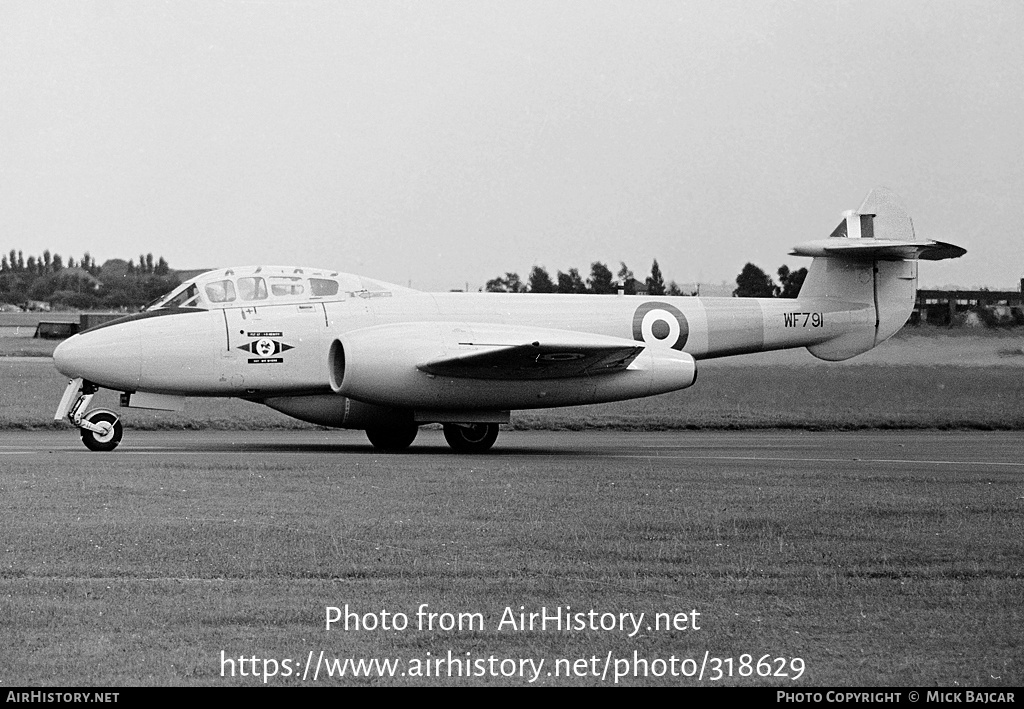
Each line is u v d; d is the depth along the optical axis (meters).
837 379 53.44
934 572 15.20
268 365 32.22
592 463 27.70
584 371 33.00
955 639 12.47
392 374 31.50
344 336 32.00
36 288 130.12
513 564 15.29
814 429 43.94
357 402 33.38
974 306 52.97
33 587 13.82
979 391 51.75
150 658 11.54
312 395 33.31
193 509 18.75
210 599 13.45
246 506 19.09
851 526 18.14
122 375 31.11
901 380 53.06
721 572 15.04
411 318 33.75
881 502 20.52
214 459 27.22
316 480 22.53
